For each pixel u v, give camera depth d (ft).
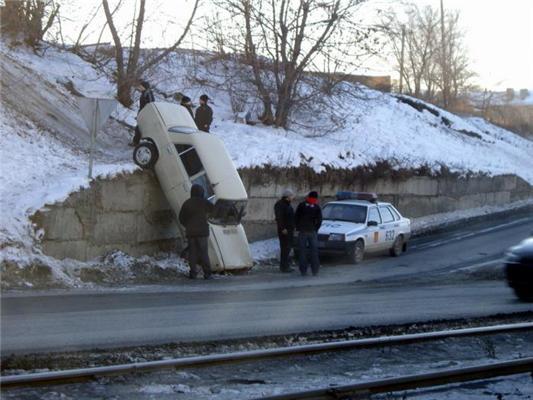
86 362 32.09
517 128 220.43
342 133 113.50
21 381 27.37
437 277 69.82
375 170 102.89
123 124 91.15
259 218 84.99
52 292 52.54
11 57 89.10
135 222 68.08
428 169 115.14
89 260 63.05
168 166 68.69
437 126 148.05
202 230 64.23
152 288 57.21
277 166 86.63
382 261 80.84
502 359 36.32
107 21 94.89
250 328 40.98
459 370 31.37
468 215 119.55
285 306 49.21
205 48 100.53
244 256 69.56
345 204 82.12
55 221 60.13
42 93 85.56
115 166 67.62
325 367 33.53
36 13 95.86
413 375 30.40
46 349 33.73
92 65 101.76
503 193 136.26
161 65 106.93
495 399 29.04
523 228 108.78
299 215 69.46
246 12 97.14
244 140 90.48
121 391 27.99
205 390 28.68
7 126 72.38
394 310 49.08
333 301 52.24
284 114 104.32
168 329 39.70
